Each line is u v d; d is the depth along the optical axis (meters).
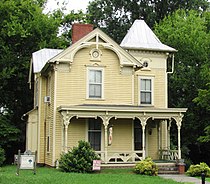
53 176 19.42
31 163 20.44
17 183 16.78
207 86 35.66
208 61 36.25
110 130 24.67
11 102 38.28
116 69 26.56
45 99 26.81
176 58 38.12
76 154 22.45
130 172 22.73
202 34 38.22
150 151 27.38
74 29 28.88
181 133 37.16
